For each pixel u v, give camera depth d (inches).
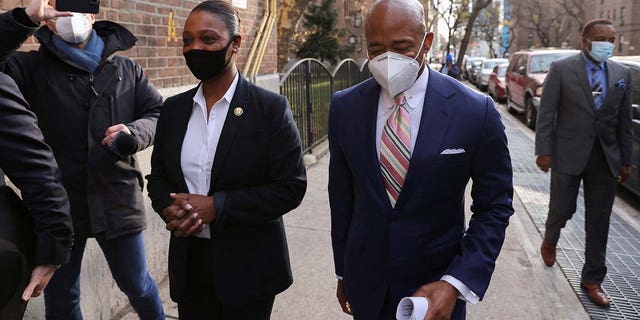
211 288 82.1
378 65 62.4
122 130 86.0
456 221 68.2
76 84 90.6
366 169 66.9
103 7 128.0
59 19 83.9
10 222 60.8
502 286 147.0
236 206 74.4
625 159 136.6
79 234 92.8
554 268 160.4
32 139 63.3
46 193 63.9
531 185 268.7
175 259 80.1
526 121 492.1
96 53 92.2
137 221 97.9
